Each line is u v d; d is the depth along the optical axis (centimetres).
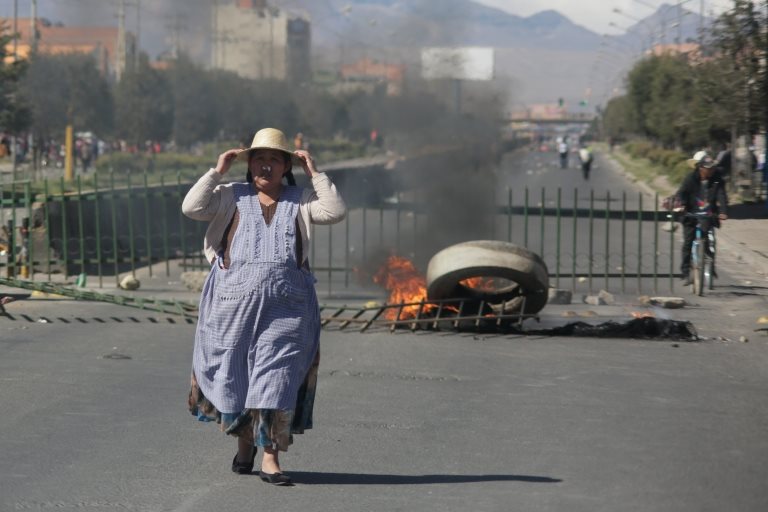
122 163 11356
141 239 4575
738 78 7138
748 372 2292
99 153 13788
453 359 2398
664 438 1700
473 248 2827
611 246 5278
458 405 1927
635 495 1381
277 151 1369
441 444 1642
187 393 1983
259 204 1377
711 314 3166
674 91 11662
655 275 3666
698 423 1811
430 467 1511
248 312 1344
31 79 13650
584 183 11912
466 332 2789
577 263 4619
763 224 6247
